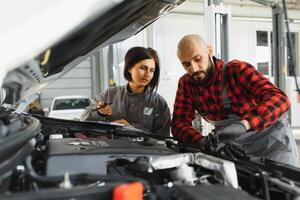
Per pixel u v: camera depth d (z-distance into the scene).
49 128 1.12
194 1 5.24
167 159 0.67
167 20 5.27
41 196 0.42
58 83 4.82
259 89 1.12
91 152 0.65
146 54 1.48
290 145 1.29
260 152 1.25
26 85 0.78
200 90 1.29
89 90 4.92
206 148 0.83
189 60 1.20
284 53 3.94
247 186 0.64
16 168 0.55
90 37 0.78
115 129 1.13
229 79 1.22
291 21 5.46
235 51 5.70
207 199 0.45
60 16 0.54
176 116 1.34
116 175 0.58
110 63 4.48
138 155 0.69
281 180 0.63
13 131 0.61
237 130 0.92
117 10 0.72
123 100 1.60
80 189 0.44
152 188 0.56
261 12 5.63
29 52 0.55
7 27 0.49
